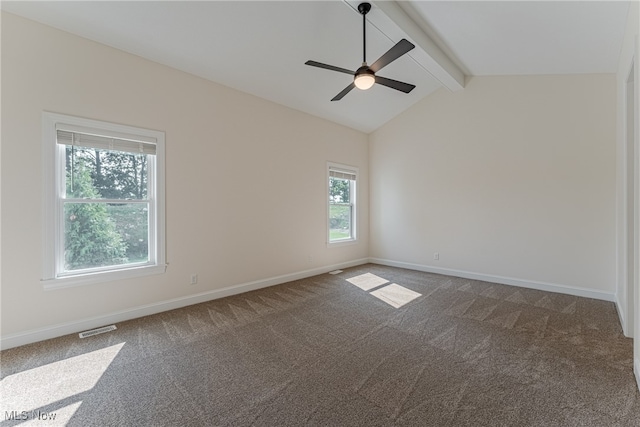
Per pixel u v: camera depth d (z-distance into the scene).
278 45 3.23
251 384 1.93
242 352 2.35
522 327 2.82
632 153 2.63
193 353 2.33
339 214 5.59
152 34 2.82
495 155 4.43
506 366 2.13
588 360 2.21
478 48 3.64
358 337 2.62
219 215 3.73
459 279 4.67
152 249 3.22
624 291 2.77
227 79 3.69
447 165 4.93
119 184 3.02
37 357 2.26
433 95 5.06
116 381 1.96
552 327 2.82
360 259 5.90
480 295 3.84
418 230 5.33
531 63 3.78
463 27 3.24
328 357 2.27
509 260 4.34
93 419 1.61
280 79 3.86
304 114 4.82
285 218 4.52
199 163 3.54
